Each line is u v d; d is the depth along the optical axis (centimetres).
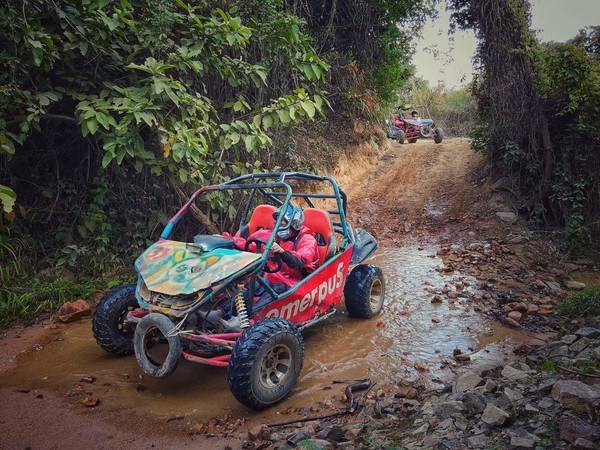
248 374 363
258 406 376
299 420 367
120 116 643
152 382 434
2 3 542
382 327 552
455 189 1159
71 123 694
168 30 643
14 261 612
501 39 962
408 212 1070
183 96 615
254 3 745
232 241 475
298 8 1051
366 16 1273
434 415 336
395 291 665
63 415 380
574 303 588
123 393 414
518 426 297
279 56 799
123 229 712
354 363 466
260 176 536
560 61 921
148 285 416
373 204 1116
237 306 405
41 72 607
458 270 750
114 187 726
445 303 621
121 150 595
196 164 657
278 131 927
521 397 334
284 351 397
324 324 564
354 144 1344
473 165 1273
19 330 541
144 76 685
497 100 1002
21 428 362
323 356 483
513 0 952
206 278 405
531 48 949
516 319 566
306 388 420
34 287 596
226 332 412
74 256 640
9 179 667
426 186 1205
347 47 1301
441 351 490
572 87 927
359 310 567
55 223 692
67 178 708
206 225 717
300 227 501
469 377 395
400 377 437
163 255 447
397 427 338
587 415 294
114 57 623
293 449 314
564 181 938
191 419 376
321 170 1109
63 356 483
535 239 895
